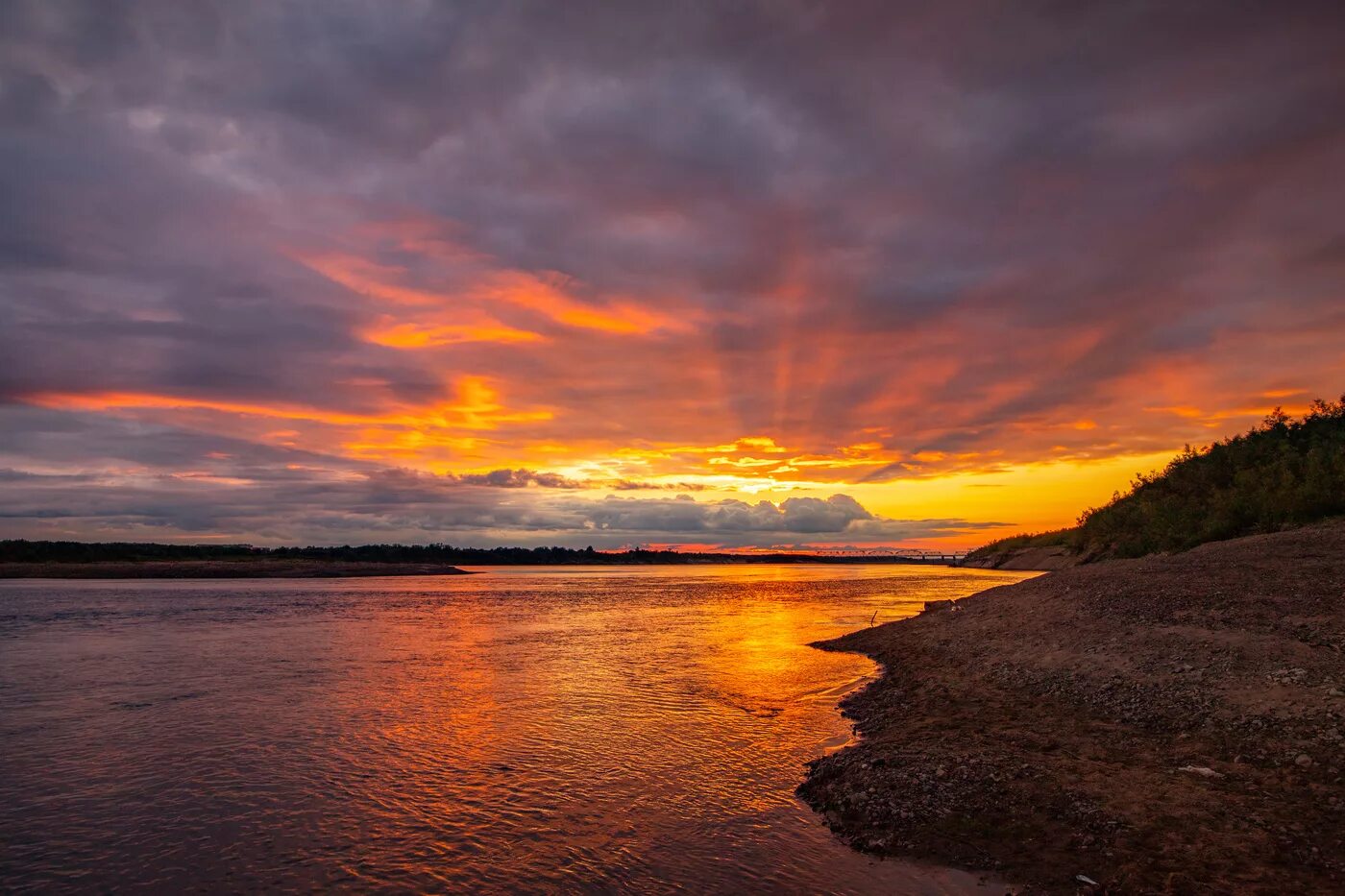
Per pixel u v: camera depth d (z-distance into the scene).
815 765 13.34
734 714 17.69
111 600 63.84
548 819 11.06
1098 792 10.33
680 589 87.88
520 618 45.41
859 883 8.81
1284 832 8.66
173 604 58.88
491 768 13.57
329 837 10.49
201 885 9.12
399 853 9.97
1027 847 9.20
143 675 23.97
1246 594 17.45
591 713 17.98
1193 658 14.62
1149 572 22.59
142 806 11.80
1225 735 11.60
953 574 103.19
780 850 9.82
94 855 10.00
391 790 12.43
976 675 18.67
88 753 14.77
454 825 10.90
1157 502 42.41
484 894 8.79
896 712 16.67
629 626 40.09
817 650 28.70
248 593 77.12
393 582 115.50
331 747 15.07
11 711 18.58
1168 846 8.70
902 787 11.30
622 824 10.84
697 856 9.71
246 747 15.11
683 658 27.31
